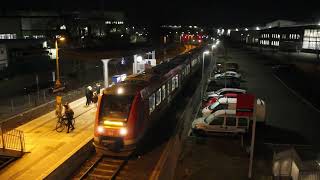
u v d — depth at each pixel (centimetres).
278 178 1157
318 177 1042
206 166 1275
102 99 1441
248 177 1174
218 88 2891
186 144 1505
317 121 2003
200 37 10131
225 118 1686
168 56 5562
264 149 1452
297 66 4166
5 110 2078
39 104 2189
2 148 1357
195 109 2130
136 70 3048
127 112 1382
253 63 4891
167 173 1090
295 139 1689
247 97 1093
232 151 1432
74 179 1244
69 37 6019
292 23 9075
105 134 1367
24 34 6222
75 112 1994
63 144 1470
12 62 4016
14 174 1192
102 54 2444
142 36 9281
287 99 2580
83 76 3731
